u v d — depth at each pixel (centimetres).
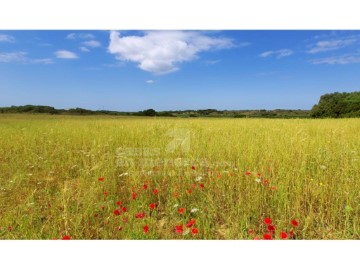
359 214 350
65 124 1377
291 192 389
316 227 329
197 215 343
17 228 322
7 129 1122
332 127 983
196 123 1201
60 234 307
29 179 495
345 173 421
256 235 315
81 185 423
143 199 393
